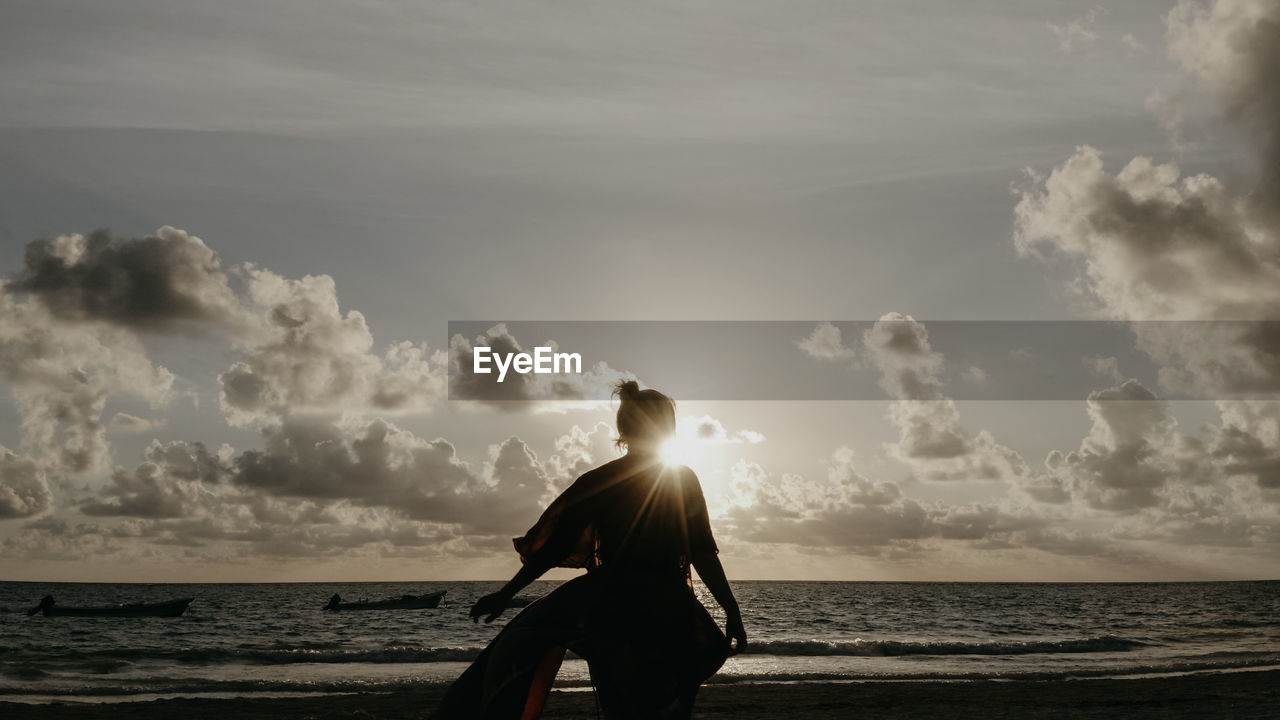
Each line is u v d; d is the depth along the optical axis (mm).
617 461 4047
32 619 59312
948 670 24969
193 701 16469
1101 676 23203
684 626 3898
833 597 119750
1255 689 16766
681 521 3971
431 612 70250
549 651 3777
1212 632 49688
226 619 62219
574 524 3947
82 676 23609
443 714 3861
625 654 3809
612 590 3871
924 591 152000
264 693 19531
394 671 25172
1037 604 94625
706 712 13914
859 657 30766
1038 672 24031
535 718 3973
